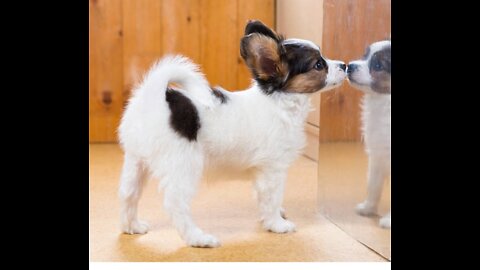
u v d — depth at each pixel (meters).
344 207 1.22
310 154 1.74
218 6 1.90
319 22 1.61
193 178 1.12
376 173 1.12
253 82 1.22
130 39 1.88
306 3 1.70
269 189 1.19
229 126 1.14
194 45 1.91
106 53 1.88
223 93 1.17
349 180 1.20
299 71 1.17
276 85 1.18
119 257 1.08
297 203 1.37
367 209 1.14
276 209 1.20
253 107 1.17
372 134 1.13
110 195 1.39
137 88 1.15
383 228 1.10
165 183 1.11
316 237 1.18
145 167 1.15
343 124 1.22
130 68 1.89
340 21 1.27
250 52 1.17
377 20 1.12
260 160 1.18
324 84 1.18
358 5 1.19
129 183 1.15
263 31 1.19
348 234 1.20
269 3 1.93
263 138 1.17
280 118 1.18
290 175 1.57
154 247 1.12
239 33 1.92
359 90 1.17
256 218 1.27
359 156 1.17
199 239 1.12
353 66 1.15
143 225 1.19
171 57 1.18
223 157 1.16
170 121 1.10
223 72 1.93
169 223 1.23
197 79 1.12
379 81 1.12
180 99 1.12
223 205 1.34
